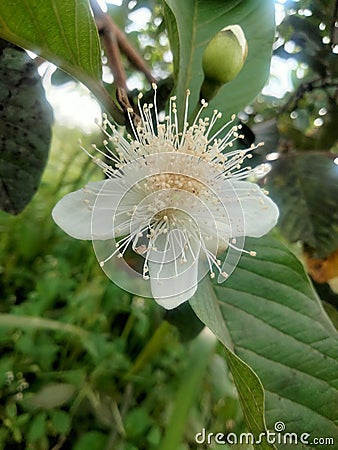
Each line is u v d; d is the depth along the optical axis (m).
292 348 0.07
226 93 0.08
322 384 0.07
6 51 0.07
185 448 0.13
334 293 0.10
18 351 0.15
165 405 0.15
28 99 0.08
